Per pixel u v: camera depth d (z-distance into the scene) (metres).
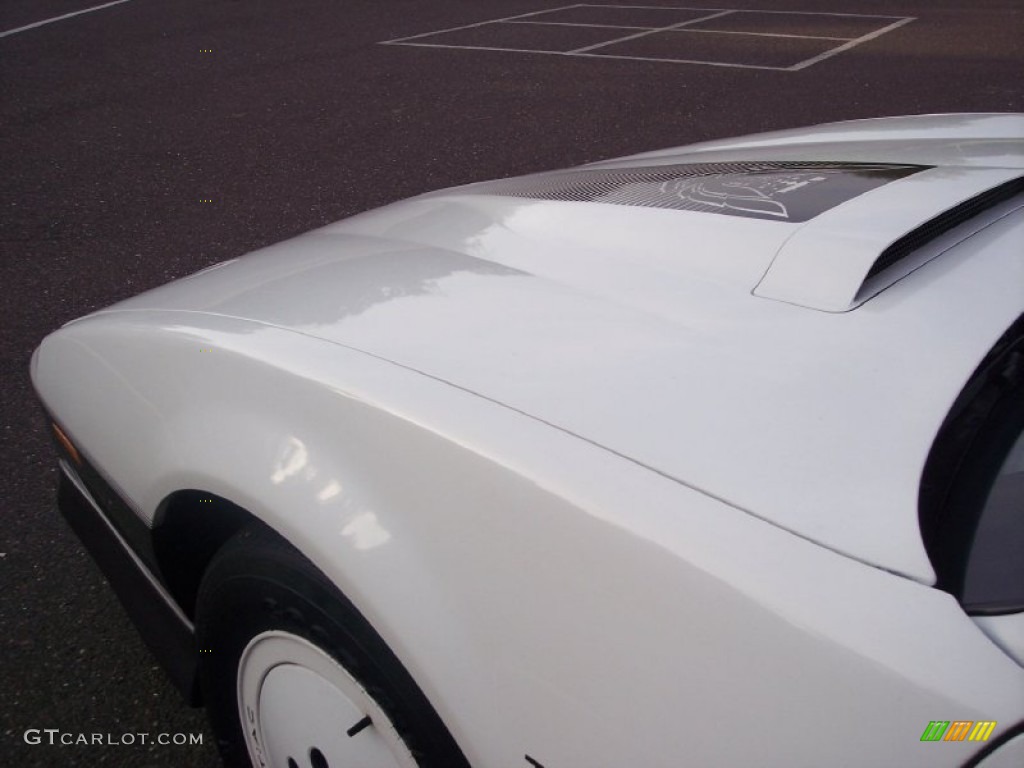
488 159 6.28
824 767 0.93
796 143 2.39
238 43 11.07
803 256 1.39
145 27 12.31
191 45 11.02
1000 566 1.01
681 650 1.03
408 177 5.97
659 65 9.15
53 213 5.56
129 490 1.67
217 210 5.50
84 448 1.80
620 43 10.41
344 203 5.52
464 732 1.20
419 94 8.23
